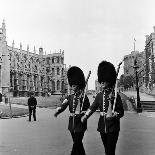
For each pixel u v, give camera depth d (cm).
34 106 2700
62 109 768
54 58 15025
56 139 1408
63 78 15012
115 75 709
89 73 769
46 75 14275
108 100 683
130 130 1788
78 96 754
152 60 7700
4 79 9925
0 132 1734
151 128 1905
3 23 10169
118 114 678
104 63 718
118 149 1127
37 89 13375
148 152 1061
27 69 12594
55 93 14238
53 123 2395
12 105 5822
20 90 11725
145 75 9056
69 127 754
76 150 740
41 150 1103
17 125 2228
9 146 1205
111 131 670
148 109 3991
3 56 10031
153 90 6147
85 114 699
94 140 1370
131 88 11394
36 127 2048
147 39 8706
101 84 710
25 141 1345
